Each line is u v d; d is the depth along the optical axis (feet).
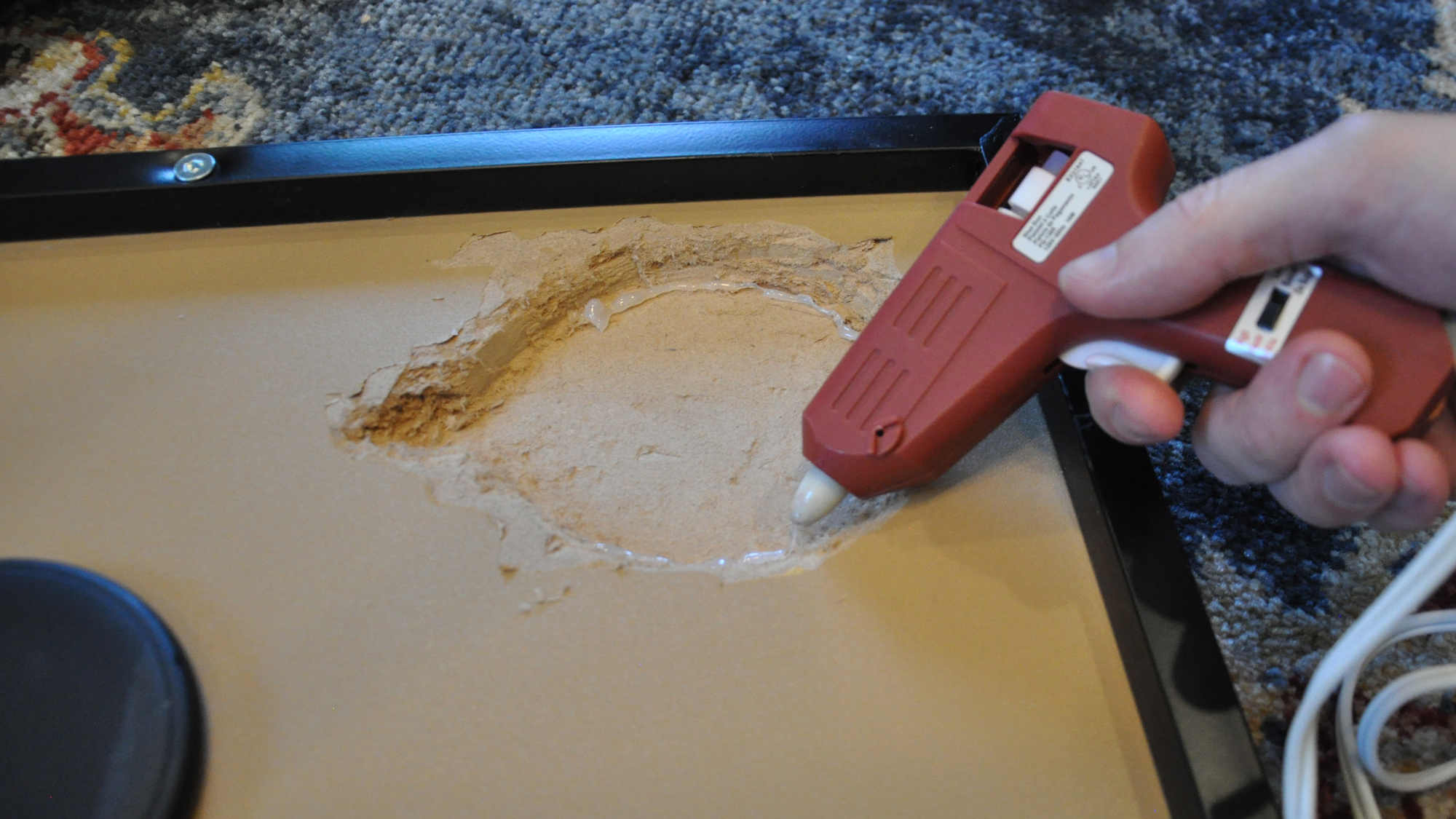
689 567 2.01
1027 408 2.21
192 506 1.99
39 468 2.02
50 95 2.84
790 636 1.90
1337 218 1.55
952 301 1.83
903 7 3.14
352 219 2.40
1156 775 1.80
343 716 1.77
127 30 2.97
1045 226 1.79
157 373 2.16
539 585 1.93
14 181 2.29
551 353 2.44
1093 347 1.79
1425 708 2.00
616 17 3.07
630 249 2.43
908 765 1.77
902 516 2.05
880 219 2.47
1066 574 1.99
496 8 3.07
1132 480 2.00
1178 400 1.73
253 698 1.78
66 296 2.26
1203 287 1.61
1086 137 1.80
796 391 2.37
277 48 2.96
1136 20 3.14
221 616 1.86
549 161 2.33
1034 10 3.16
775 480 2.22
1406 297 1.64
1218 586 2.19
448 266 2.35
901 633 1.91
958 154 2.42
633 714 1.80
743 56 3.00
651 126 2.42
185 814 1.65
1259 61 3.05
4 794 1.62
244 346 2.20
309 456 2.06
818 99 2.92
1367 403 1.58
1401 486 1.61
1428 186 1.47
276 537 1.96
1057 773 1.79
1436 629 1.82
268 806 1.69
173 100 2.84
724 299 2.54
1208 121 2.93
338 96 2.87
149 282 2.29
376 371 2.18
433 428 2.26
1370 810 1.76
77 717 1.67
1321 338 1.52
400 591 1.91
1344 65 3.04
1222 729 1.73
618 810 1.71
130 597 1.79
